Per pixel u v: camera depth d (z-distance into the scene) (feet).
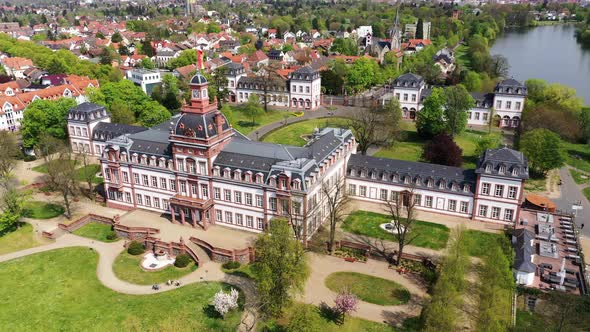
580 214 426.92
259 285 282.97
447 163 485.97
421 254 357.61
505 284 261.65
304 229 363.97
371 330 279.49
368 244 374.43
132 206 442.91
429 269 338.13
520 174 380.99
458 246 291.99
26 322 291.99
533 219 408.87
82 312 299.99
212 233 391.24
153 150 420.36
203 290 320.70
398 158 550.77
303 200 358.43
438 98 602.44
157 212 431.84
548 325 270.05
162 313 296.10
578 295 299.38
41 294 319.47
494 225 399.85
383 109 612.29
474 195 402.72
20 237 397.80
